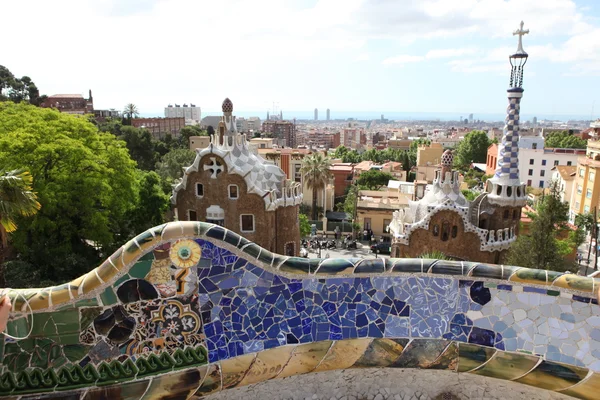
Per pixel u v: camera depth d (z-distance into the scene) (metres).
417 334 7.88
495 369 7.71
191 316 7.28
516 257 22.66
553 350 7.54
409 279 8.07
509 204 27.69
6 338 6.79
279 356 7.55
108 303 6.99
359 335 7.82
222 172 27.73
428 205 27.75
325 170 54.88
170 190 43.72
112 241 32.09
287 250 30.94
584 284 7.56
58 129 30.30
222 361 7.33
